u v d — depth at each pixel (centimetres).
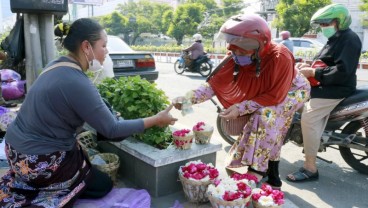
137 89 322
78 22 214
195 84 1036
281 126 282
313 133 346
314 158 355
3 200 217
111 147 342
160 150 298
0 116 370
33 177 212
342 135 365
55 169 212
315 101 340
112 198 248
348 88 339
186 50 1233
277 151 296
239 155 283
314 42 1644
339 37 329
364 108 339
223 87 297
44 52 498
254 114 274
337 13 320
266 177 331
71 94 203
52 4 448
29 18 477
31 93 210
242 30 248
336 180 361
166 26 4397
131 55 679
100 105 213
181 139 294
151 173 290
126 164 322
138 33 4800
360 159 378
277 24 2459
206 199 276
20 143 208
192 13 3650
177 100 294
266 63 265
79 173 228
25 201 215
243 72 280
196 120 588
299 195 327
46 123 206
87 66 222
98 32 213
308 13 2306
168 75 1273
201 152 307
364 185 351
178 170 293
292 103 286
